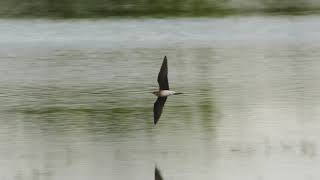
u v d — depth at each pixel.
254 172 28.59
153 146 31.92
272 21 67.94
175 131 34.31
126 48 58.09
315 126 34.91
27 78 47.75
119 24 66.38
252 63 52.38
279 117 36.75
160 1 70.94
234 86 44.78
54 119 36.94
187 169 29.05
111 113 38.06
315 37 62.31
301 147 31.55
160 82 20.36
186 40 61.25
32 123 36.22
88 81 46.69
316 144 31.98
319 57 54.28
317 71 49.12
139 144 32.25
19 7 70.06
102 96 42.16
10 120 36.88
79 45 59.50
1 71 50.00
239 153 30.92
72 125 35.75
